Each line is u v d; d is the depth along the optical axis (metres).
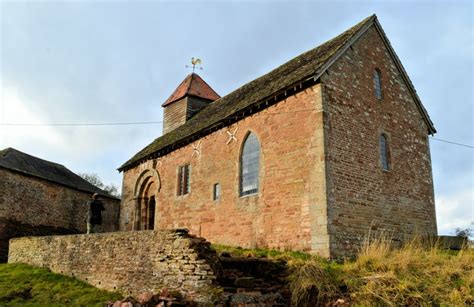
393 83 18.19
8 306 12.48
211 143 19.77
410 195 17.08
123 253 12.94
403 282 9.78
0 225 24.56
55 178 29.39
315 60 16.62
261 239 15.67
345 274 10.63
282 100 16.11
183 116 28.23
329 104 14.77
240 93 22.52
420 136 18.80
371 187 15.37
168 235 11.30
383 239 13.11
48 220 28.02
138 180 25.67
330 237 13.16
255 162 17.00
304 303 9.95
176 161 22.36
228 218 17.64
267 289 10.23
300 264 10.97
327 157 14.03
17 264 18.62
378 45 18.00
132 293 12.15
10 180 25.75
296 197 14.59
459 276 10.27
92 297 12.55
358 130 15.63
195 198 20.16
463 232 17.80
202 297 9.79
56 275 15.70
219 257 11.06
